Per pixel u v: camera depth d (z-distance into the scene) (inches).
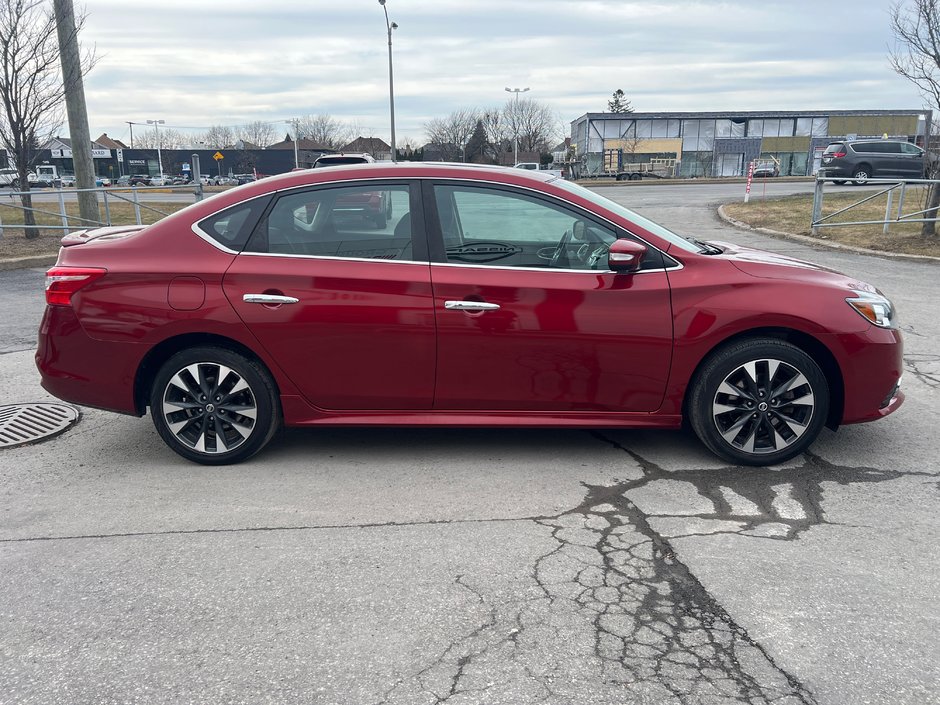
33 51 548.4
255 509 146.3
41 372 167.3
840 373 158.1
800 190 1210.0
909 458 166.1
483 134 3297.2
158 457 175.0
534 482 156.7
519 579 119.3
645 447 175.3
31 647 104.0
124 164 3631.9
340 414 165.0
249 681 96.2
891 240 521.3
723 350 157.6
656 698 92.0
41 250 524.1
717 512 141.8
